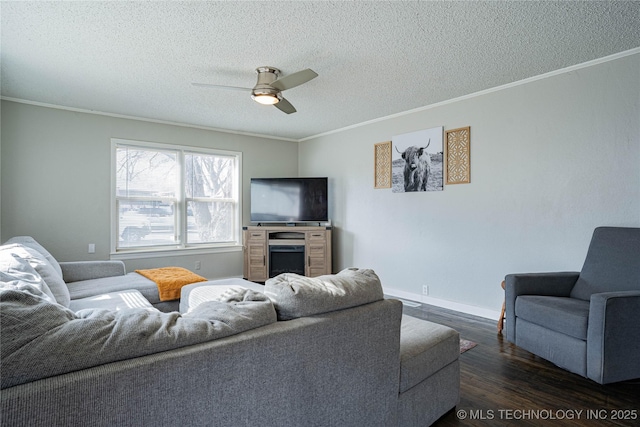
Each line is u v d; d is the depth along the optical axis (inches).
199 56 112.8
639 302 86.7
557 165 125.4
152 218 190.1
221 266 212.1
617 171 112.1
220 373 39.9
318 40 102.5
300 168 242.2
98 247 173.0
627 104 110.0
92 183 171.5
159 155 192.4
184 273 146.4
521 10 87.0
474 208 149.6
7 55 111.2
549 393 86.0
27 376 30.4
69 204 165.8
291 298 51.2
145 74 127.4
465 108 152.3
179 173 197.8
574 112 121.1
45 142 159.9
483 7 85.7
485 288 146.3
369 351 56.9
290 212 215.6
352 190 205.5
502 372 97.1
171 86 139.4
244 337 42.7
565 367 93.4
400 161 178.4
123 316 40.1
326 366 50.8
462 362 103.6
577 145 120.6
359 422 55.7
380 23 93.1
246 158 222.1
